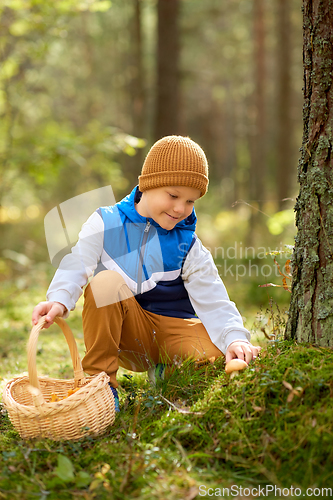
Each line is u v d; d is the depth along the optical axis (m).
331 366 1.76
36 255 8.94
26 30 6.96
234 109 20.77
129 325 2.23
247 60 17.20
